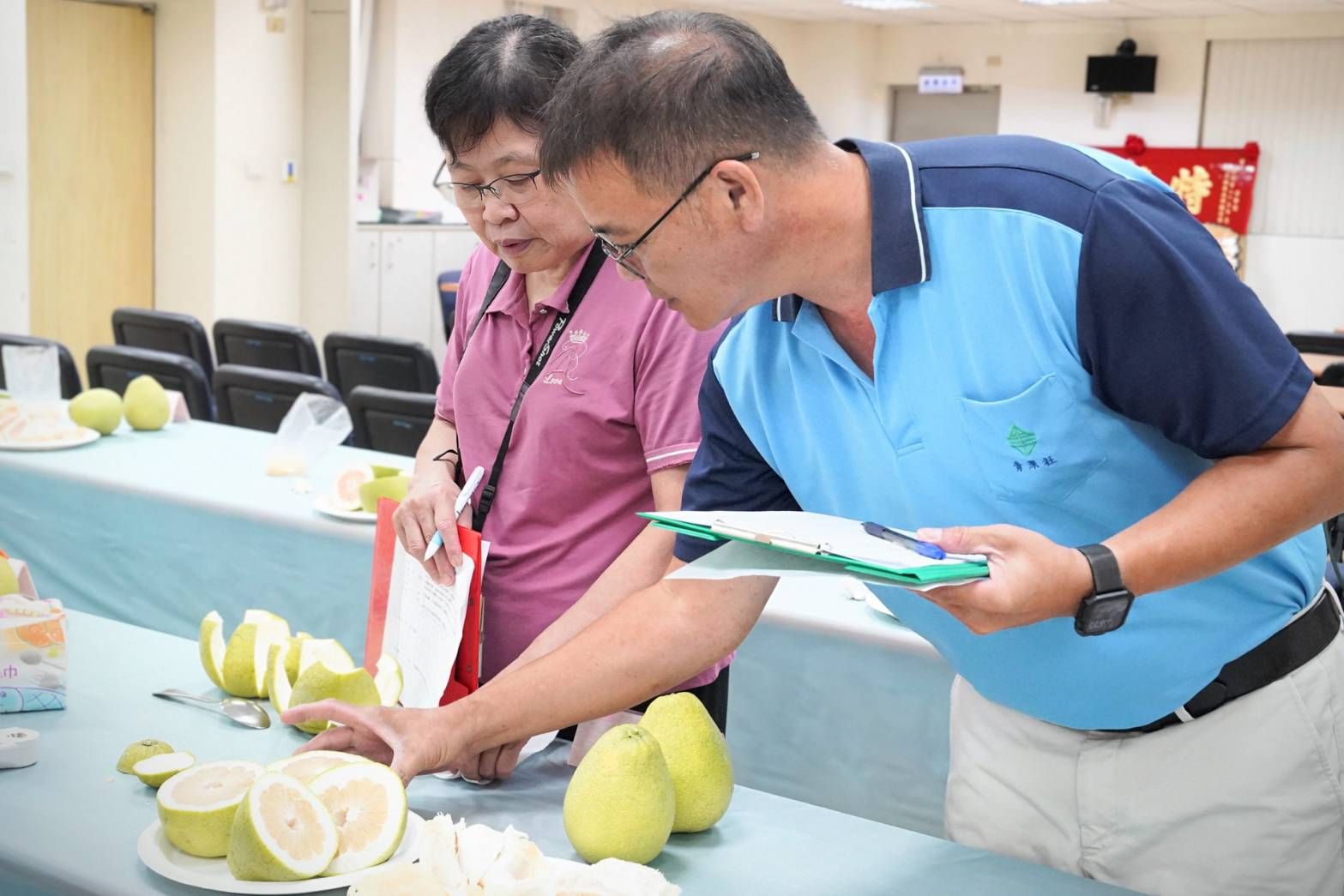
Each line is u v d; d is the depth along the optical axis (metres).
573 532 1.77
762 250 1.15
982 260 1.18
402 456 3.62
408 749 1.40
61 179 7.59
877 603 2.34
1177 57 11.79
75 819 1.37
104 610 3.13
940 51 12.95
